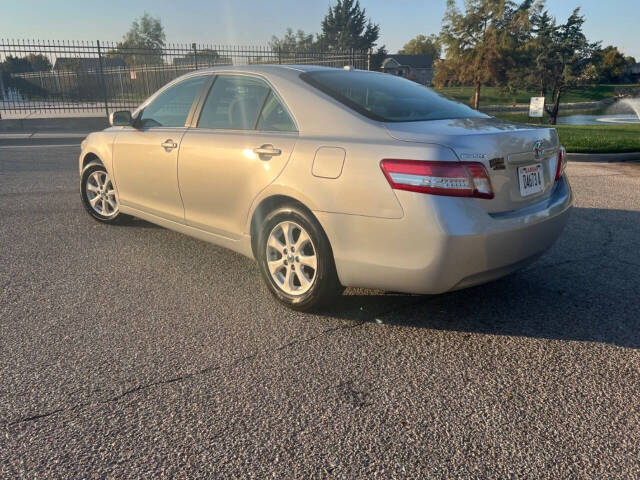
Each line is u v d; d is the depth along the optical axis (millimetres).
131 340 2902
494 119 3367
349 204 2832
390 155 2711
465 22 42375
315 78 3438
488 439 2109
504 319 3199
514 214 2832
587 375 2588
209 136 3742
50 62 15438
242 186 3443
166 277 3885
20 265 4105
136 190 4559
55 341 2881
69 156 10406
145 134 4359
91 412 2258
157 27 52500
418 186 2611
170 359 2703
